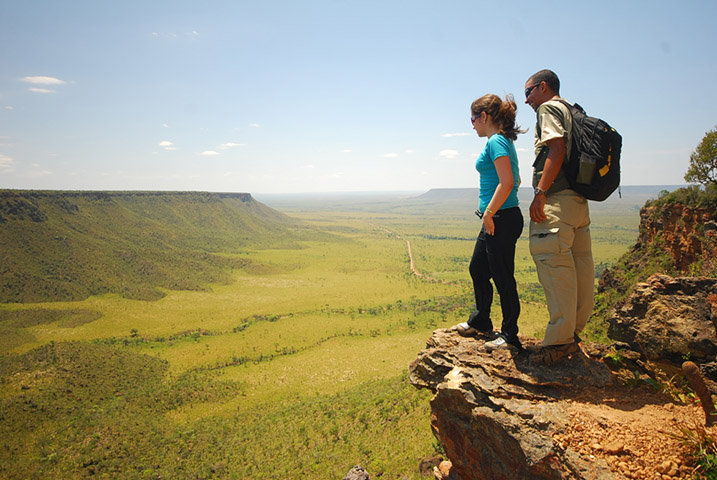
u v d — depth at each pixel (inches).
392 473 925.2
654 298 271.6
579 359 221.8
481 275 258.4
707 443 157.8
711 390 214.8
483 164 240.1
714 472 147.0
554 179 204.7
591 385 206.5
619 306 293.4
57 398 1990.7
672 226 1159.6
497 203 220.1
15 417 1780.3
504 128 230.7
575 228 216.2
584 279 228.2
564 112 204.7
